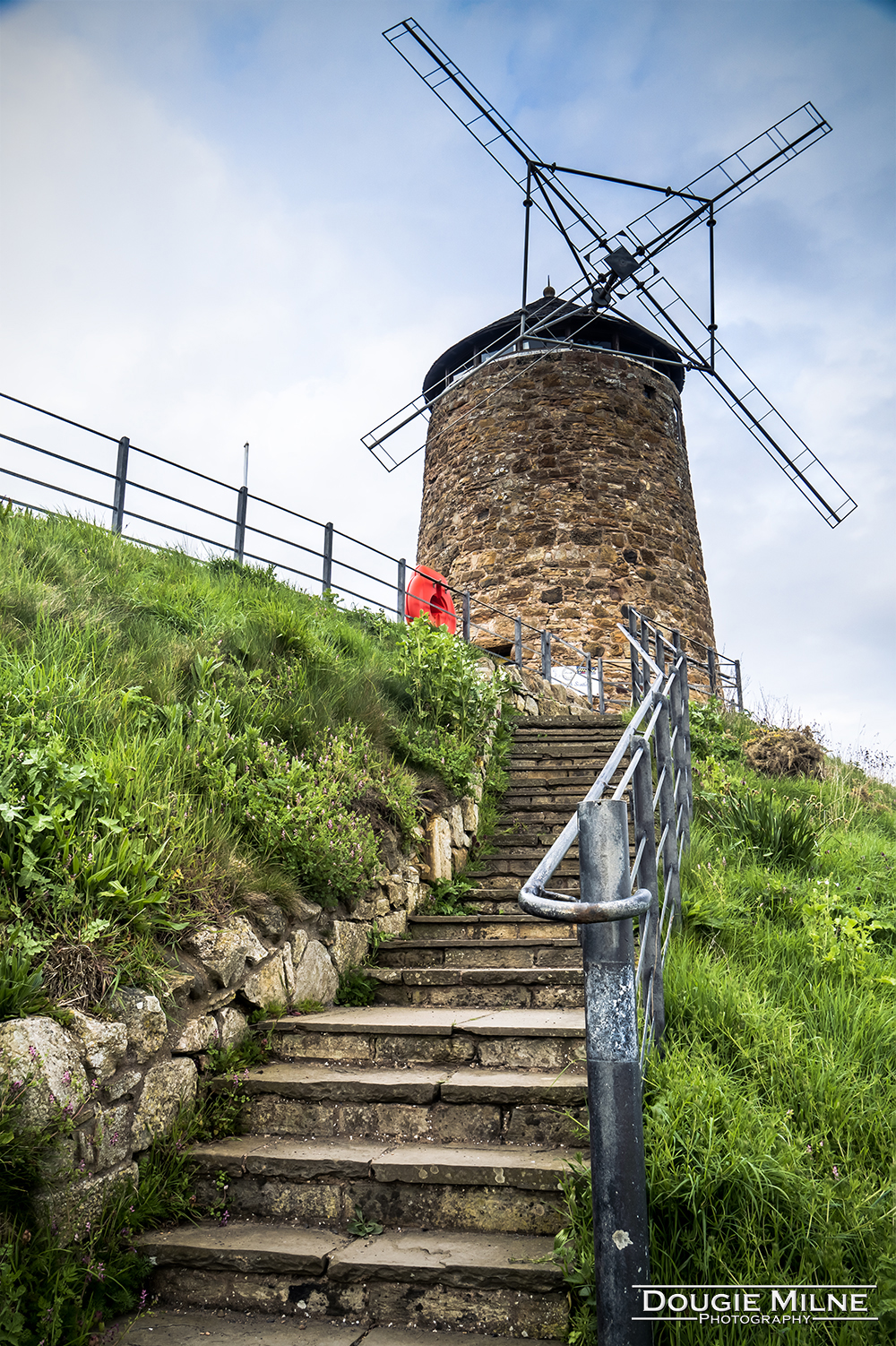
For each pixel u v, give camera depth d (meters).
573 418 18.98
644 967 3.48
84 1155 2.74
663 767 4.77
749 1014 3.83
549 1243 2.79
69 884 3.10
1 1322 2.32
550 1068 3.63
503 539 18.59
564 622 17.56
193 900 3.66
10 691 3.80
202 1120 3.32
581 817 2.22
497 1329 2.58
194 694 5.11
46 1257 2.52
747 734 12.57
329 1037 3.80
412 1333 2.60
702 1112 2.95
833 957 4.64
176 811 3.87
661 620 18.09
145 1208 2.93
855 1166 3.05
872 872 6.97
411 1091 3.36
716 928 4.96
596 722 9.88
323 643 7.38
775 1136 2.96
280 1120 3.44
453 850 6.61
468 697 8.13
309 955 4.32
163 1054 3.20
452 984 4.48
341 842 4.64
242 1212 3.09
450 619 14.08
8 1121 2.51
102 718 4.16
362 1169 3.04
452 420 20.55
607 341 19.88
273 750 4.94
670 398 20.39
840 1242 2.62
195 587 7.23
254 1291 2.76
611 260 17.38
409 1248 2.79
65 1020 2.80
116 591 6.15
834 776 11.07
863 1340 2.33
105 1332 2.58
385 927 5.29
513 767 8.68
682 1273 2.54
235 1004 3.75
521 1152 3.11
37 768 3.29
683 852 5.87
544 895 2.21
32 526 6.54
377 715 6.53
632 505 18.61
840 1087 3.40
